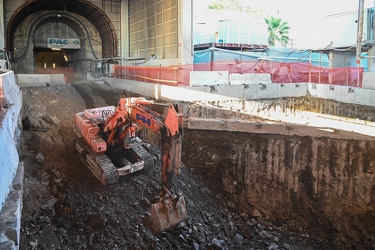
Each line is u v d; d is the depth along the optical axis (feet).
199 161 53.42
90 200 38.50
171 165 30.17
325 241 45.91
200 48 101.24
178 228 38.04
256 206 51.06
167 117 30.01
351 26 90.07
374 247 43.68
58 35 123.95
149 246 33.68
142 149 46.42
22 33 109.81
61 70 150.41
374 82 54.85
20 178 27.61
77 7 111.55
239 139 53.21
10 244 19.19
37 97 62.23
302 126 49.83
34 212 35.42
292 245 43.52
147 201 39.42
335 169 47.98
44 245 31.30
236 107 60.64
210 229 41.16
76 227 34.83
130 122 39.17
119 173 41.27
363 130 45.14
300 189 50.29
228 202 50.24
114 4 111.34
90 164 43.04
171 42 83.61
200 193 49.39
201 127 54.03
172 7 81.97
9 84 43.73
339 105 58.34
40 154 45.03
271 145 52.01
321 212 48.44
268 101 62.80
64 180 41.37
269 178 52.19
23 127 50.90
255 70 80.53
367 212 45.37
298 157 50.62
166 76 74.64
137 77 88.43
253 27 108.17
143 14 100.83
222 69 87.40
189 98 57.67
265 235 43.65
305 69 88.02
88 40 122.93
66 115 60.39
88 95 73.56
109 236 34.22
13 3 98.27
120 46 113.39
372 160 44.83
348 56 91.91
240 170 52.95
